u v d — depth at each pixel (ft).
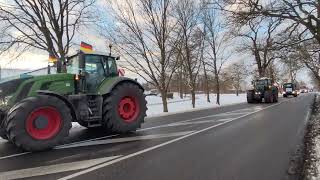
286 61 44.09
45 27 56.80
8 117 26.66
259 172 21.67
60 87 30.81
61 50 56.95
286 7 35.76
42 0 56.13
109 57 35.94
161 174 21.15
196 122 45.96
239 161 24.32
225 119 49.85
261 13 35.40
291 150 27.96
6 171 22.02
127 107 35.70
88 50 33.73
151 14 73.56
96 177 20.53
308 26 37.52
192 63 92.17
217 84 108.58
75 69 33.50
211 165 23.20
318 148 28.60
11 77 30.37
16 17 56.70
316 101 107.45
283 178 20.51
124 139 32.35
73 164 23.43
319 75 104.68
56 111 28.19
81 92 32.32
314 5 35.94
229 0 35.70
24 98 28.30
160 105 102.42
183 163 23.65
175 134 35.27
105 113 33.99
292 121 47.52
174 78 109.50
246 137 33.81
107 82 34.27
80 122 33.19
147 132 36.65
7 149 28.66
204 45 114.52
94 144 30.04
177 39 77.71
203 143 30.50
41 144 27.14
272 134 35.81
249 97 104.58
